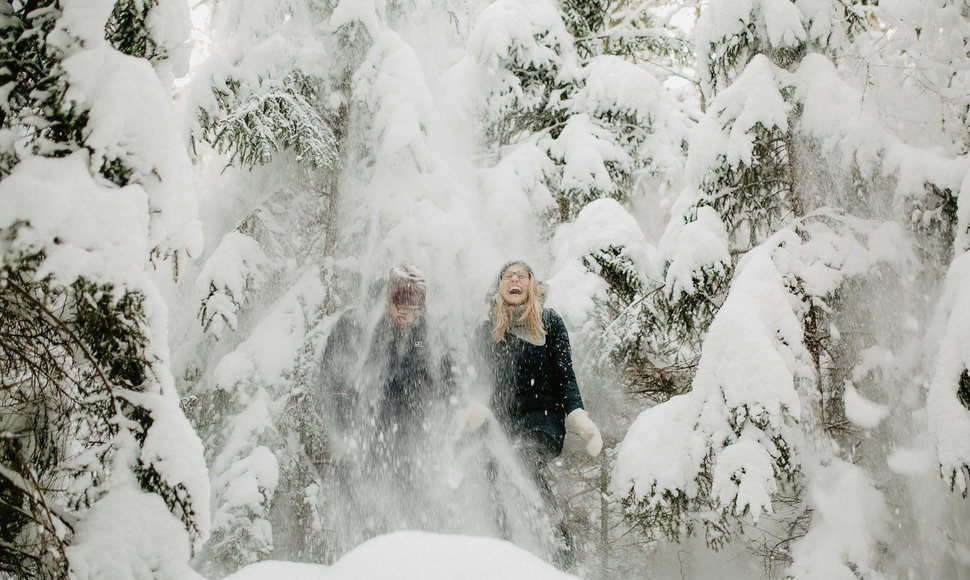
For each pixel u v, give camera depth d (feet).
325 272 15.69
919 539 10.60
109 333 5.34
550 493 11.00
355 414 11.28
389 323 11.61
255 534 11.98
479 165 19.35
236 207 16.10
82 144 5.41
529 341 11.70
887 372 11.62
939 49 12.71
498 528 11.01
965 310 9.87
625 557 14.29
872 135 12.07
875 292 12.03
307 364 14.19
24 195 4.74
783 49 13.56
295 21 16.97
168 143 5.67
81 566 4.86
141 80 5.67
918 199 11.70
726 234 12.82
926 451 10.70
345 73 16.98
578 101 19.07
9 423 5.53
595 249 15.66
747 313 11.02
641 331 14.26
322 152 15.14
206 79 15.10
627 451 11.64
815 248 12.09
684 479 11.02
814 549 10.39
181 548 5.20
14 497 5.25
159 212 5.60
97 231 4.99
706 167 13.10
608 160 18.08
